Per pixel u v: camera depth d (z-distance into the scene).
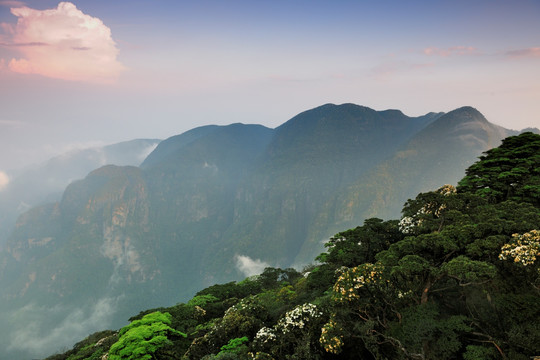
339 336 16.53
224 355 19.77
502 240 16.66
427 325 14.55
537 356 12.31
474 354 13.49
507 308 14.58
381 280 17.22
